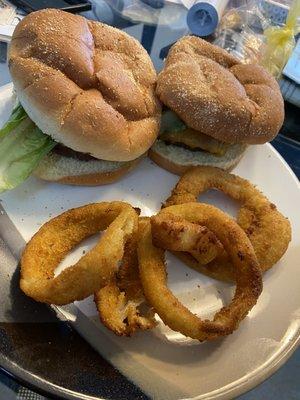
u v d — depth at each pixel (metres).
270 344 0.20
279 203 0.26
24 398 0.20
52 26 0.22
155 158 0.25
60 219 0.21
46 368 0.17
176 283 0.21
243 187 0.24
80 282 0.18
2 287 0.19
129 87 0.23
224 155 0.26
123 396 0.17
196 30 0.35
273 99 0.25
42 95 0.21
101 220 0.21
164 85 0.24
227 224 0.20
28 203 0.22
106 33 0.24
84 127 0.21
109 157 0.22
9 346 0.17
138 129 0.23
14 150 0.22
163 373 0.18
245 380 0.18
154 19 0.36
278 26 0.36
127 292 0.20
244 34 0.35
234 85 0.25
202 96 0.23
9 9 0.31
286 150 0.31
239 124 0.24
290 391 0.23
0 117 0.25
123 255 0.20
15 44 0.22
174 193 0.24
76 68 0.22
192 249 0.20
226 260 0.22
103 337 0.19
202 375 0.18
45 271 0.19
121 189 0.24
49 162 0.22
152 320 0.19
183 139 0.25
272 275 0.23
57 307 0.19
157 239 0.20
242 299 0.19
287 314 0.21
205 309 0.21
